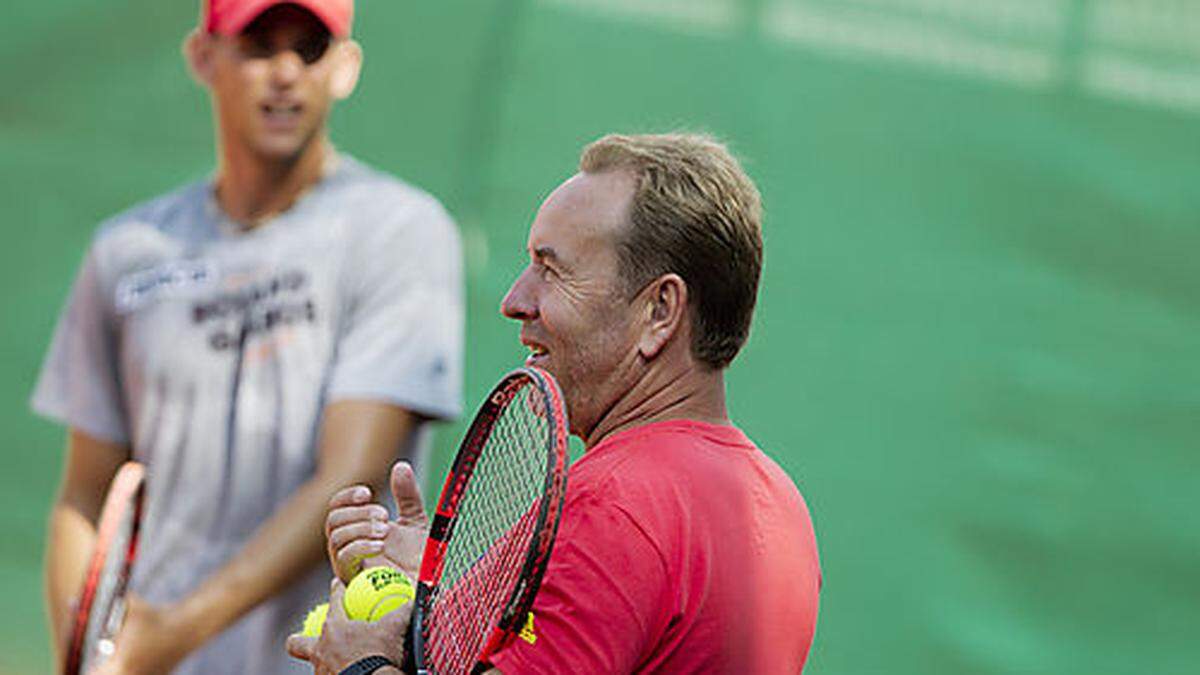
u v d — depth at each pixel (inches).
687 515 192.5
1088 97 531.8
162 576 363.3
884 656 517.0
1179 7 534.6
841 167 523.2
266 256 369.7
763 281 519.8
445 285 372.8
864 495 519.5
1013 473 524.4
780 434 518.3
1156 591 525.3
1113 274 530.3
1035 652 521.3
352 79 384.8
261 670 352.2
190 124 512.7
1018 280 526.9
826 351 520.4
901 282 524.1
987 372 524.7
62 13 509.7
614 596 186.7
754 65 521.3
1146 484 526.9
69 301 388.5
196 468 364.5
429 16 511.5
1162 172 532.4
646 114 516.4
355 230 370.0
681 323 205.5
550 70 514.3
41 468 501.4
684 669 191.9
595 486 192.5
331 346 366.3
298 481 363.6
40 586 497.4
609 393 206.4
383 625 202.4
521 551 192.9
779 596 199.3
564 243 206.5
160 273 373.4
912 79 526.9
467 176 509.0
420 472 370.6
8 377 503.2
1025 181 528.4
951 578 520.4
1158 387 528.7
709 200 205.3
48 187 507.2
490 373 502.0
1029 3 532.4
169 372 367.9
